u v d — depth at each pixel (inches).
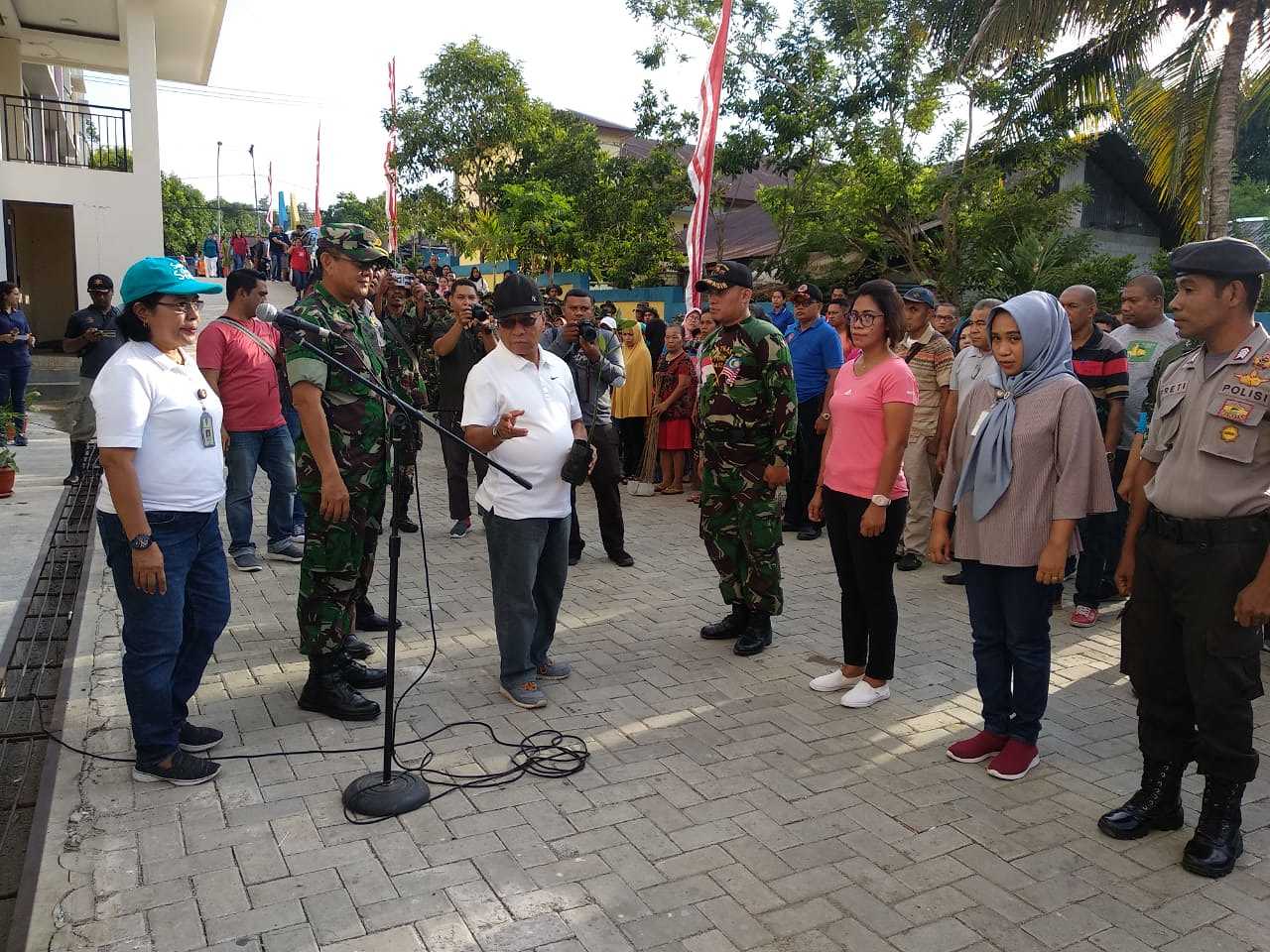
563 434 163.9
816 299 287.1
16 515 290.2
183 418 128.3
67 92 871.7
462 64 876.6
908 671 186.2
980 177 520.7
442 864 117.4
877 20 556.4
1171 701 125.3
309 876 114.3
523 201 759.7
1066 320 138.6
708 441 191.5
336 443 153.6
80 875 113.3
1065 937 105.8
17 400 399.5
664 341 416.8
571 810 131.1
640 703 168.6
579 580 247.0
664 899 111.1
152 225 581.3
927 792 138.4
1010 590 140.7
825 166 595.8
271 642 192.5
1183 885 116.3
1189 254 116.2
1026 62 486.9
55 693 172.7
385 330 206.2
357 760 144.6
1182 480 118.4
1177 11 429.1
